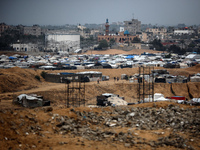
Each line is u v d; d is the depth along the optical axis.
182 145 109.88
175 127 130.50
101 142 111.19
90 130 123.12
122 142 111.88
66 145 106.12
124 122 136.12
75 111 140.50
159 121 138.38
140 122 135.62
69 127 123.00
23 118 122.94
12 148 98.06
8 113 123.50
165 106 162.75
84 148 104.12
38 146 103.31
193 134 121.88
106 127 130.00
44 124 122.94
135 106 165.88
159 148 107.75
